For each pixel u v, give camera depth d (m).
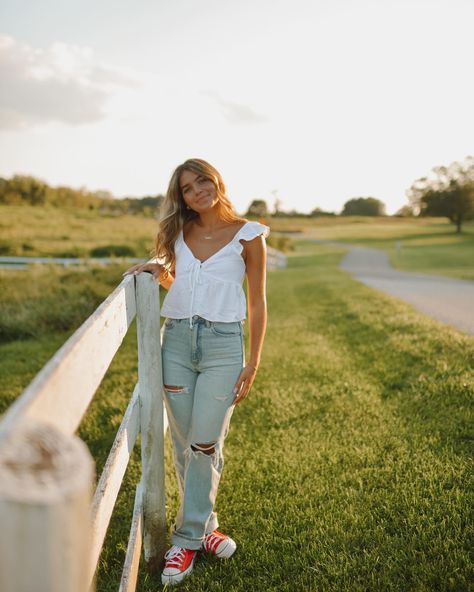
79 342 1.13
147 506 2.25
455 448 3.18
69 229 42.88
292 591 2.18
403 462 3.10
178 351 2.25
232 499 2.87
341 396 4.30
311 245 57.28
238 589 2.19
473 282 16.72
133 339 7.45
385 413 3.88
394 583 2.14
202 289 2.20
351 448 3.36
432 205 79.75
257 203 99.12
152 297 2.06
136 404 2.10
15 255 27.17
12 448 0.67
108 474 1.62
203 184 2.25
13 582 0.67
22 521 0.64
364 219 122.00
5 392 5.08
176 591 2.21
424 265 30.03
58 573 0.68
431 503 2.63
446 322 7.48
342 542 2.43
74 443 0.72
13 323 8.28
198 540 2.32
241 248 2.23
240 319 2.23
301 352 5.91
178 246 2.33
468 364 4.55
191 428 2.27
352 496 2.79
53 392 0.90
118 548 2.51
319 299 10.96
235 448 3.48
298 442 3.49
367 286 13.55
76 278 11.67
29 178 67.75
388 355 5.33
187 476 2.30
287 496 2.85
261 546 2.46
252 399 4.34
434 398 4.01
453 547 2.29
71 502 0.66
